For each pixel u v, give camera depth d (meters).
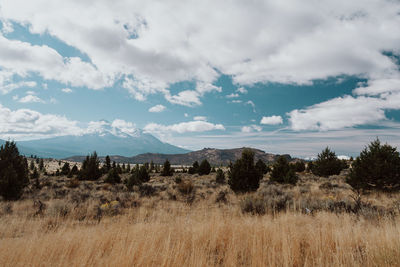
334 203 7.54
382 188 12.30
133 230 4.02
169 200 12.48
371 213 5.82
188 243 3.36
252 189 14.62
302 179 24.06
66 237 3.85
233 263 2.65
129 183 20.02
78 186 22.53
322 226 4.03
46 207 9.85
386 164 12.31
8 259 2.79
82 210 8.91
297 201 8.36
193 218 5.53
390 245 2.79
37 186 20.08
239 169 14.91
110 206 9.96
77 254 2.93
